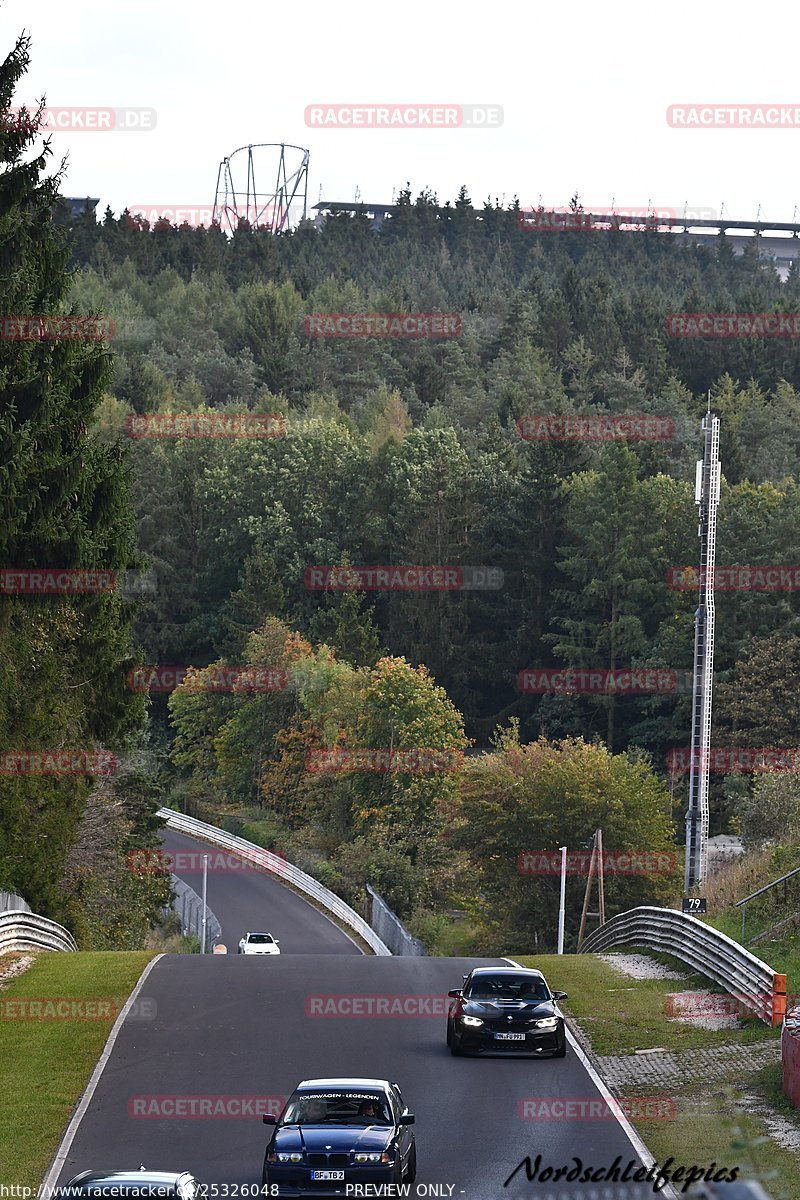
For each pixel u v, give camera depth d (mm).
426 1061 54812
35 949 85250
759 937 73625
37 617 95375
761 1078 51375
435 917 187000
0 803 91750
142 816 139500
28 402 79625
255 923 167625
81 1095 49125
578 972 76812
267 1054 55531
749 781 187250
